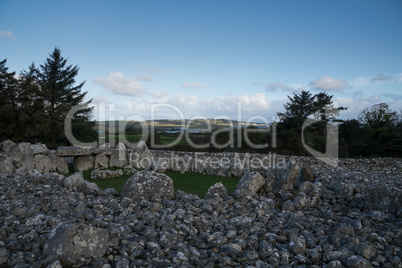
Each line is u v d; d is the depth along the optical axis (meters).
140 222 5.13
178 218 5.43
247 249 4.44
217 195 6.44
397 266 3.78
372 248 4.03
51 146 26.78
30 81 27.73
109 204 5.89
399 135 29.95
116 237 4.45
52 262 3.58
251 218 5.55
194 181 10.50
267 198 6.77
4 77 28.61
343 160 20.03
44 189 6.84
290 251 4.31
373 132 30.58
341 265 3.70
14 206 5.40
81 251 3.87
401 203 5.63
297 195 6.71
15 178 7.59
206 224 5.29
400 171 19.22
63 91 37.12
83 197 6.51
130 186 6.61
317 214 5.94
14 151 11.12
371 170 19.42
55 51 37.81
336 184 7.61
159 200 6.28
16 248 4.03
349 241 4.38
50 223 4.77
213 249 4.34
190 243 4.64
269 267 3.82
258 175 7.29
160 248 4.25
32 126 25.38
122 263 3.73
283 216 5.85
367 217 5.59
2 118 25.11
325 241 4.59
